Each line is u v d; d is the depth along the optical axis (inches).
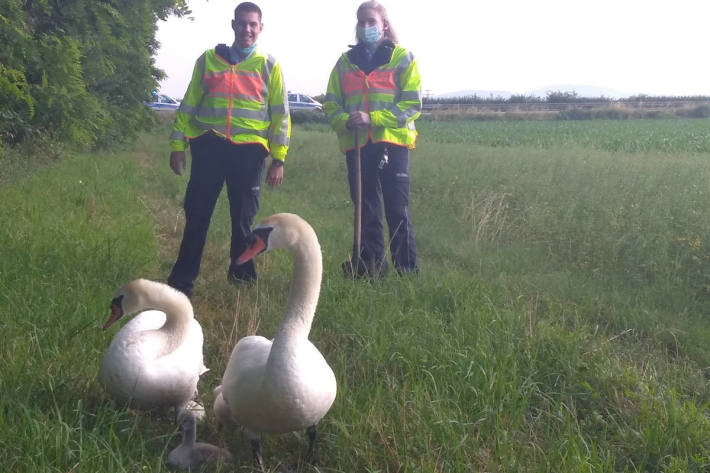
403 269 251.9
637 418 147.4
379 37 252.7
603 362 176.9
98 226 293.4
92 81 645.3
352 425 133.3
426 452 127.4
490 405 145.3
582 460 122.3
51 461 111.7
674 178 421.4
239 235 238.1
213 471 123.0
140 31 753.6
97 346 165.9
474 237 369.7
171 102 1900.8
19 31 457.1
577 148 822.5
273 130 238.5
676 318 231.9
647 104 2583.7
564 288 261.1
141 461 116.1
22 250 227.8
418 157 660.7
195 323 147.2
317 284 118.4
